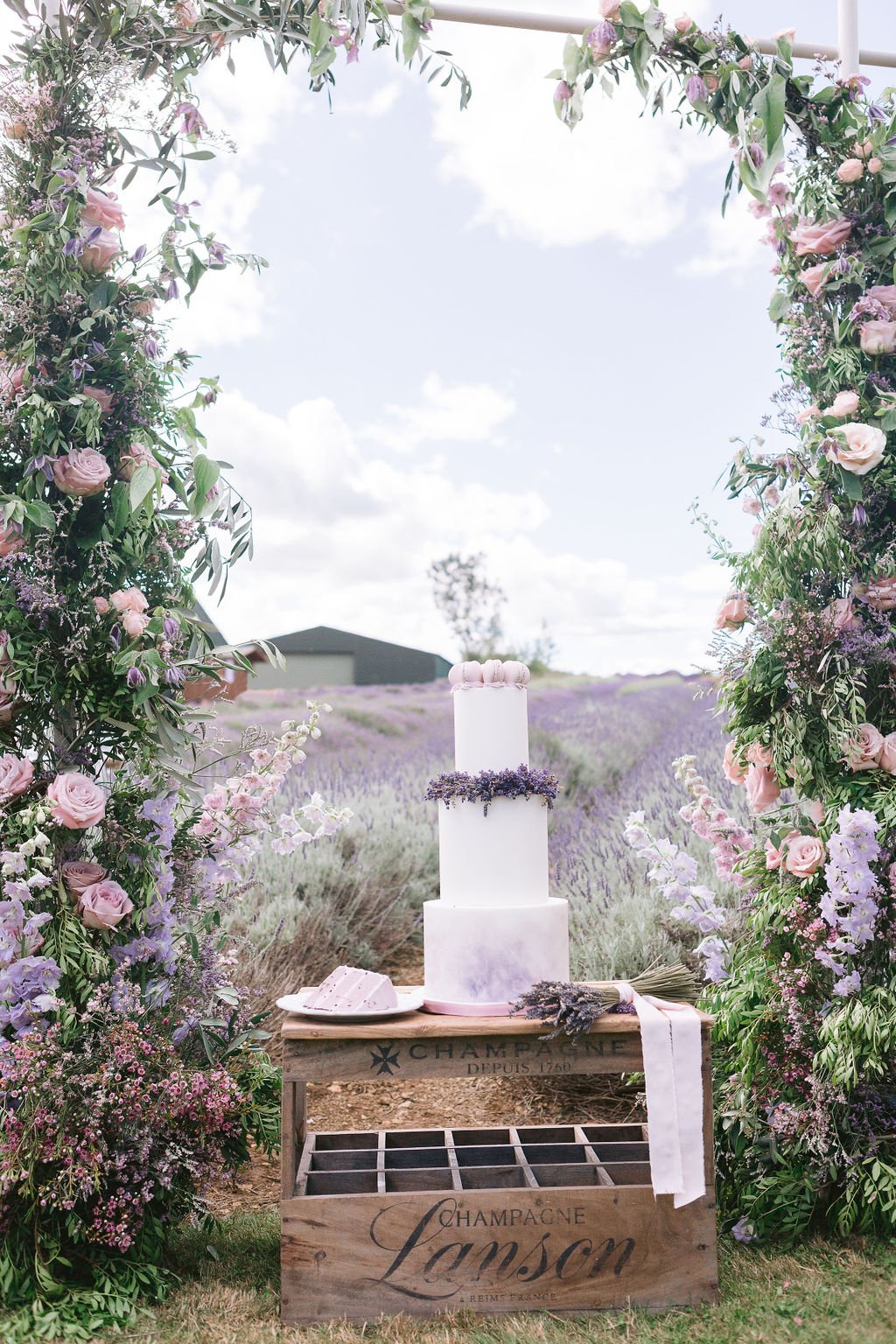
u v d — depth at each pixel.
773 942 2.89
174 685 2.61
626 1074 3.71
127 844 2.59
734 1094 2.78
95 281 2.59
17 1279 2.23
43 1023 2.36
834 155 2.98
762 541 2.85
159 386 2.75
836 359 2.87
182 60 2.71
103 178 2.66
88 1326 2.14
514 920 2.53
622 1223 2.35
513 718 2.64
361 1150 2.73
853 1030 2.54
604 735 9.76
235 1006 2.79
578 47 2.98
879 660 2.81
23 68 2.62
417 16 2.85
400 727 10.53
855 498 2.77
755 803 2.96
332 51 2.78
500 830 2.62
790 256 3.05
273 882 5.41
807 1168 2.64
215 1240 2.70
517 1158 2.64
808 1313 2.20
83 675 2.53
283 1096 2.37
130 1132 2.28
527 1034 2.40
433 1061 2.40
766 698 2.91
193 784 2.51
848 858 2.55
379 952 5.45
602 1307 2.32
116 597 2.54
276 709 10.75
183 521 2.75
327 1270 2.29
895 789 2.67
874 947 2.68
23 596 2.45
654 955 4.11
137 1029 2.40
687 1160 2.35
